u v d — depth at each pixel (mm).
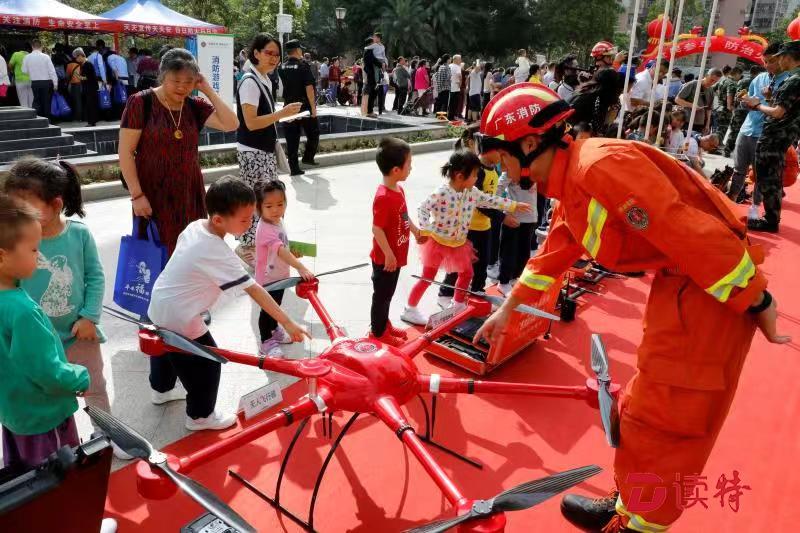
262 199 3738
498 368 3973
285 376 3719
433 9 52688
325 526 2545
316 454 2996
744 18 67062
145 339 2502
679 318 1970
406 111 18469
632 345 4406
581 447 3197
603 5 55375
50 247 2547
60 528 1850
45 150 9891
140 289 3758
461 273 4418
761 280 1813
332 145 11203
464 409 3479
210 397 3047
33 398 2164
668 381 2008
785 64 6742
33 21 13484
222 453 2109
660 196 1791
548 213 6293
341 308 4719
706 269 1776
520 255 5234
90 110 13516
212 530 2137
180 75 3656
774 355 4340
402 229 3883
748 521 2734
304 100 9367
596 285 5547
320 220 6953
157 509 2596
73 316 2668
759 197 7504
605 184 1849
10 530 1716
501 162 2133
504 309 2334
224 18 30594
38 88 13016
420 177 9586
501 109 2064
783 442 3338
